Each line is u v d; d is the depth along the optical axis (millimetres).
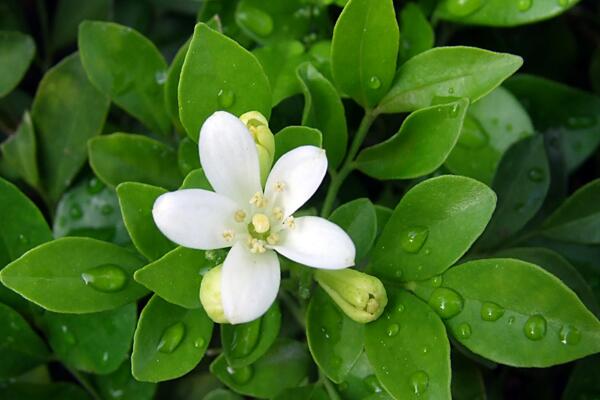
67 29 327
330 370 250
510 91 305
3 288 273
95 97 296
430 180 247
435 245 250
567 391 282
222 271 234
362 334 251
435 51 265
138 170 282
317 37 295
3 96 305
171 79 275
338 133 272
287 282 264
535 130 306
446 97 266
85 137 296
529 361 242
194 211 234
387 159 270
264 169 246
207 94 254
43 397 280
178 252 246
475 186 245
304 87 264
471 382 276
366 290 244
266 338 257
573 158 306
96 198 294
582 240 289
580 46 337
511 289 245
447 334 249
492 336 245
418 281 252
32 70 335
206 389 290
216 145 238
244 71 254
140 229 252
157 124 290
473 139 290
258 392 263
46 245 249
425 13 298
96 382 281
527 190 287
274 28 292
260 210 241
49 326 275
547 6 278
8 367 275
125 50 285
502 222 287
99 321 269
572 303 240
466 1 288
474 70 263
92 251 253
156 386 279
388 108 272
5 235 271
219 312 239
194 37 250
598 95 320
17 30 327
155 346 247
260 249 237
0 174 310
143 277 243
